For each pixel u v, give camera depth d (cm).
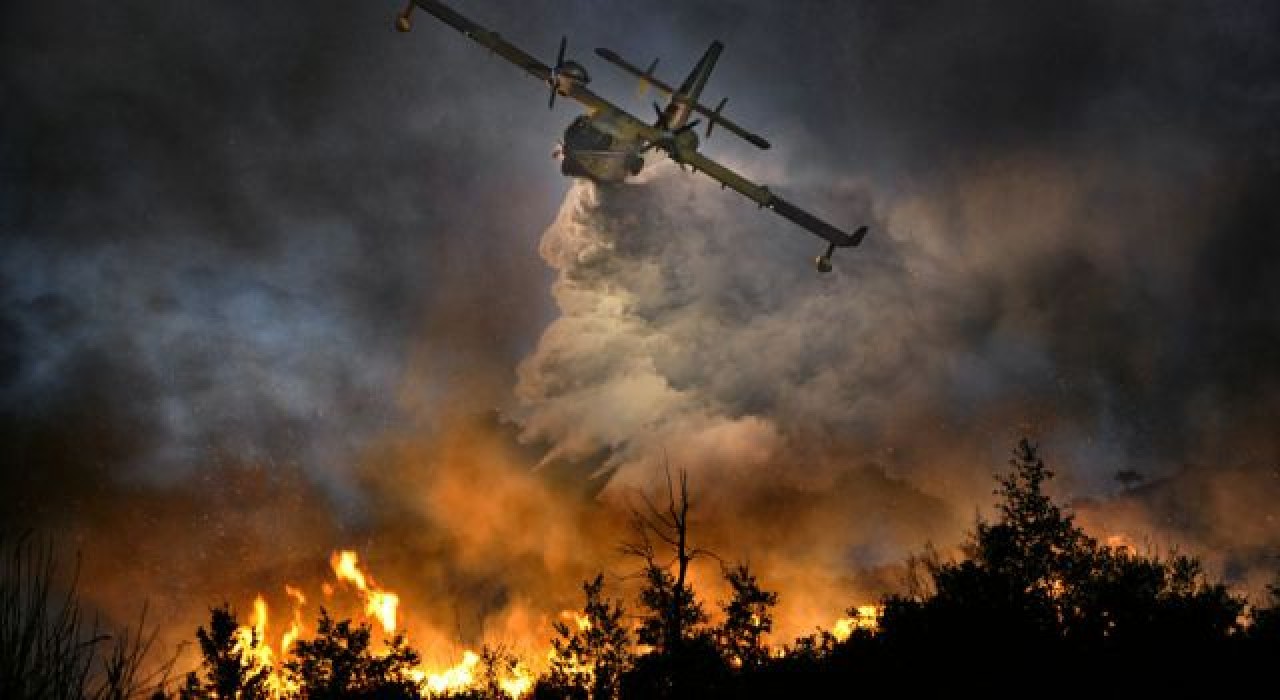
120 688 265
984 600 1084
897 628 1088
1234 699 848
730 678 1174
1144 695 884
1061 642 1030
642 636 1307
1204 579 1196
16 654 251
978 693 952
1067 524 1243
